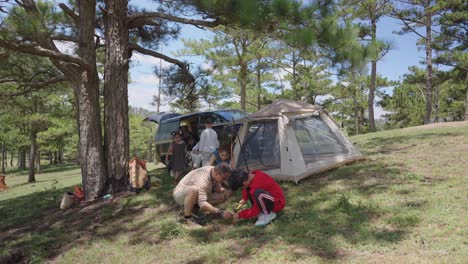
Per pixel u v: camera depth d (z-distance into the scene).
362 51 7.30
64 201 8.55
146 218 6.89
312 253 4.46
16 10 7.16
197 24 7.93
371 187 6.70
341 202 5.85
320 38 7.01
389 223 5.02
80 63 8.50
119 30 9.03
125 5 9.15
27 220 8.12
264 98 29.05
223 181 5.76
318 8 6.79
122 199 8.25
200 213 6.36
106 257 5.44
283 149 7.89
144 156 49.38
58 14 8.71
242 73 22.28
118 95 8.98
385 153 10.26
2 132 27.66
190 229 5.84
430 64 21.69
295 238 4.92
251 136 8.47
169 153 9.27
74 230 6.81
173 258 4.98
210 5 6.94
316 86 27.44
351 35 7.05
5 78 9.95
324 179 7.68
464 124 15.65
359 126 42.91
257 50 20.59
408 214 5.15
